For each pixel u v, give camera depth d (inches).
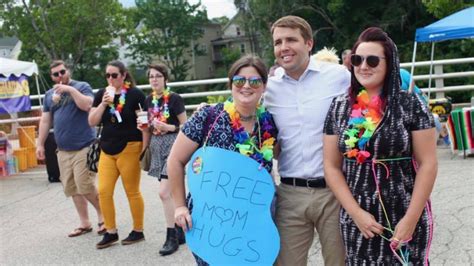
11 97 414.0
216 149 104.3
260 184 103.7
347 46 1067.9
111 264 179.5
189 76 2449.6
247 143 105.4
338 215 108.9
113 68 184.1
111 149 189.5
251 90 103.5
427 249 98.3
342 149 98.0
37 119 439.5
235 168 103.5
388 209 94.5
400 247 94.0
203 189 104.3
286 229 112.2
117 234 199.0
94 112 187.3
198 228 104.3
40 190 320.2
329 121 101.3
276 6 1258.0
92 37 1561.3
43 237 218.1
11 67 398.3
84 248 199.0
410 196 95.0
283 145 112.0
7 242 214.7
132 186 193.8
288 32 107.0
